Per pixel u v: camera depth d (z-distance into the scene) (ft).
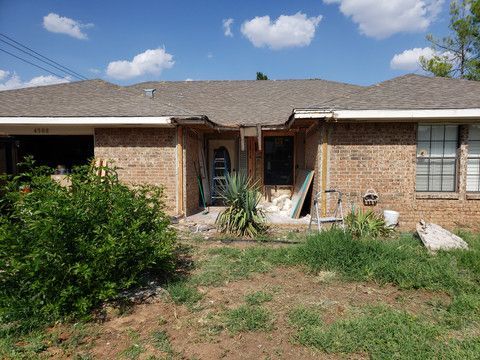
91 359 9.81
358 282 15.52
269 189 40.52
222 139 40.70
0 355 9.96
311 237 20.18
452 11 75.72
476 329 11.44
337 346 10.32
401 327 11.29
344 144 26.76
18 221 13.55
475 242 21.08
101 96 32.32
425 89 27.96
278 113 39.58
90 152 41.93
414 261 17.15
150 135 30.09
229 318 12.06
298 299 13.75
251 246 21.56
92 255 12.38
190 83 52.31
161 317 12.19
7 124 28.63
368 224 23.98
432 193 26.78
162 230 15.35
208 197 39.73
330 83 49.85
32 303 11.95
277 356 9.96
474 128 26.68
